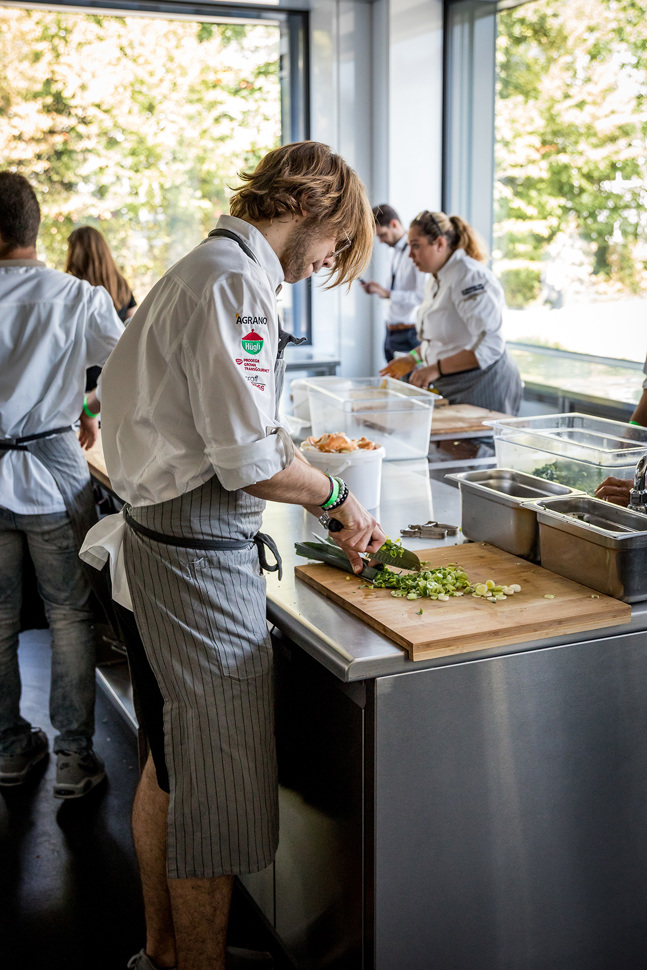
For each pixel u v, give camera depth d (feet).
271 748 5.33
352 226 4.99
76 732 8.55
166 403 4.77
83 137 16.48
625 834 5.37
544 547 5.54
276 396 5.17
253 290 4.57
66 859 7.70
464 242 12.75
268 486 4.77
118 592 5.24
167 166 17.17
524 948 5.26
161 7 16.38
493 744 4.88
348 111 17.85
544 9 15.11
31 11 15.69
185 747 5.12
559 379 15.11
